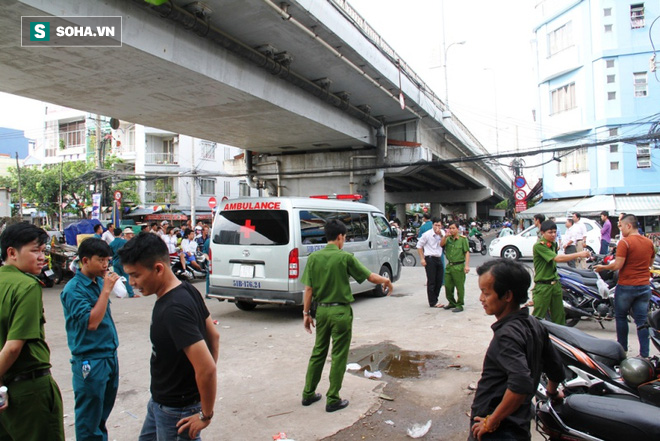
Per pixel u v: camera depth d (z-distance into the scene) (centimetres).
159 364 212
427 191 4503
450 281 795
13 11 664
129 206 2773
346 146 1928
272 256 721
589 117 2095
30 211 3102
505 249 1659
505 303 216
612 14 2030
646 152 1977
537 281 538
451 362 513
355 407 396
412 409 391
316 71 1321
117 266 975
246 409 394
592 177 2091
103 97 1121
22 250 246
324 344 402
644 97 1981
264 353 559
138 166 2977
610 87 2033
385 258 973
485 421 202
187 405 212
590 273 685
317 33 1093
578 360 340
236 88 1066
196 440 208
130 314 805
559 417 260
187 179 3080
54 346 596
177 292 214
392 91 1578
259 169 2177
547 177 2370
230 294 757
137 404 409
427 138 2081
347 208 879
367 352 556
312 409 393
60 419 254
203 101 1173
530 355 207
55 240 1243
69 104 1191
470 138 2652
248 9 927
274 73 1162
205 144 3222
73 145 3209
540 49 2362
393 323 711
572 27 2173
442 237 830
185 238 1260
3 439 253
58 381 469
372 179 1927
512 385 192
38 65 884
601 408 247
